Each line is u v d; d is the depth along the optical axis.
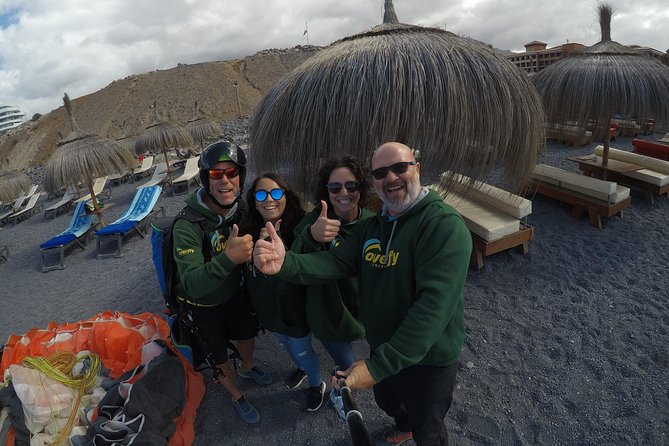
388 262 1.39
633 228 4.23
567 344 2.69
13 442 2.14
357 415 1.10
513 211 3.71
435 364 1.45
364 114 2.54
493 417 2.20
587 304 3.09
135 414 2.03
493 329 2.92
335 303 1.81
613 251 3.80
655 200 4.91
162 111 64.00
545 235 4.24
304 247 1.69
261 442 2.19
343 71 2.68
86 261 5.85
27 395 2.19
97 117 69.81
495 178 5.06
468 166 2.87
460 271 1.24
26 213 10.34
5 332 4.14
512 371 2.51
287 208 1.91
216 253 1.77
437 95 2.54
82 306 4.32
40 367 2.43
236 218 1.83
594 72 4.16
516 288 3.39
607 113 4.21
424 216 1.33
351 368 1.19
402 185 1.34
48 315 4.31
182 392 2.24
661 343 2.60
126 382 2.24
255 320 2.23
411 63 2.60
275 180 1.80
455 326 1.45
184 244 1.69
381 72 2.58
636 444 1.96
